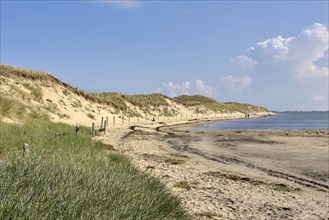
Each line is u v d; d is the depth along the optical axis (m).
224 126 74.81
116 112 71.88
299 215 10.00
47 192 4.53
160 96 118.50
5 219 3.73
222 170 18.00
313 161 22.08
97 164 8.84
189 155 24.17
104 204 4.85
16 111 29.05
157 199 6.43
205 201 10.60
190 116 114.81
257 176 16.80
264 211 10.15
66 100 55.88
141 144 30.00
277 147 30.08
